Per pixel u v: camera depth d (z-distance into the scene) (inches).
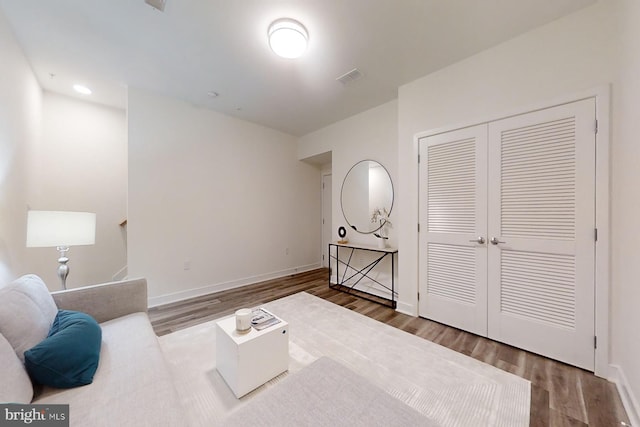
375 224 134.3
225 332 60.4
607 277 63.7
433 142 97.8
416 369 67.2
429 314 99.3
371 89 112.6
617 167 62.4
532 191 75.5
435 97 97.3
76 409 35.2
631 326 54.2
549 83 72.4
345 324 94.6
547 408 53.7
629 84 56.0
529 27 74.4
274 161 166.6
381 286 131.2
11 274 72.9
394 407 37.7
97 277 122.3
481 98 85.4
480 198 85.7
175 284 122.9
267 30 75.8
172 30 75.8
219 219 139.0
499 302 81.8
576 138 68.2
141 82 106.2
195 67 95.3
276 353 62.1
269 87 110.9
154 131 116.1
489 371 66.4
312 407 37.6
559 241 71.0
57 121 113.7
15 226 78.2
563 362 70.1
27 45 82.0
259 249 158.1
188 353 74.0
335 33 76.9
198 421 50.1
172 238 122.0
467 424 49.8
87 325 49.1
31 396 35.8
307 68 95.8
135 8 67.6
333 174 157.1
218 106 130.9
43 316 47.3
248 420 35.3
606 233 63.9
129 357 48.2
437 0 65.0
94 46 83.0
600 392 58.5
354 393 40.6
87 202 120.5
